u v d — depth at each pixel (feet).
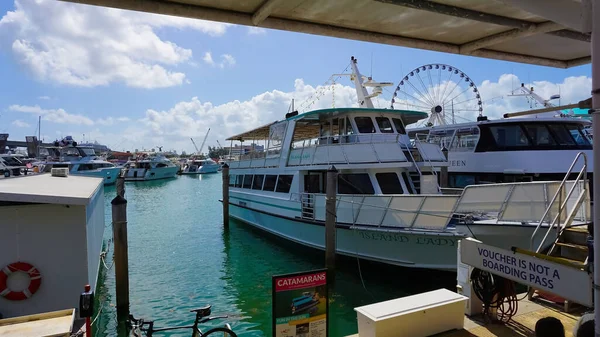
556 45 15.07
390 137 47.73
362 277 41.73
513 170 54.29
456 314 16.99
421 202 36.52
